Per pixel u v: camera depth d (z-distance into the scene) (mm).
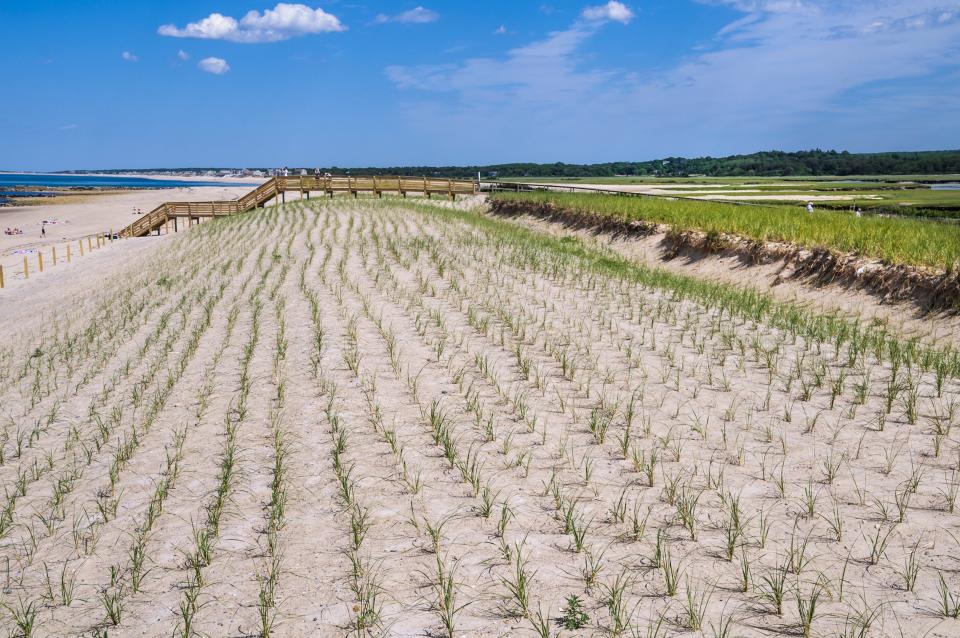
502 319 14023
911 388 9055
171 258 28328
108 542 6543
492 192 50156
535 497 6918
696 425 8461
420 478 7438
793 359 10922
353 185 53531
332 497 7117
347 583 5664
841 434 7945
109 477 7926
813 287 16594
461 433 8523
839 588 5199
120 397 10805
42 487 7805
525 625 5008
